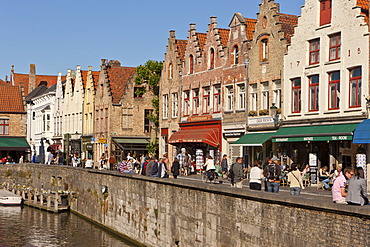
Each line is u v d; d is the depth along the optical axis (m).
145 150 71.44
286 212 19.20
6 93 91.31
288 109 41.00
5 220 44.84
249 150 46.25
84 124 79.56
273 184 26.12
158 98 66.44
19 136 90.19
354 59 35.34
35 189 55.56
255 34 45.06
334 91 37.25
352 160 35.53
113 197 38.72
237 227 22.33
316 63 38.41
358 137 33.03
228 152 49.25
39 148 95.75
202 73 53.09
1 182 68.38
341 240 16.61
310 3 38.97
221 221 23.58
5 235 38.09
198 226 25.72
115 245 34.06
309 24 39.06
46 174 58.91
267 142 43.97
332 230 16.98
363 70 34.72
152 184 31.47
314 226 17.78
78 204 47.91
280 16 43.03
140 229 33.28
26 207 54.16
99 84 74.50
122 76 73.88
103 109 72.94
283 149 41.94
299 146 40.31
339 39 36.84
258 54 44.72
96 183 42.81
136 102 71.75
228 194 22.97
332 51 37.38
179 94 57.16
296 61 40.25
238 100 47.62
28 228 40.91
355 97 35.53
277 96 42.78
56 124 90.75
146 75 65.88
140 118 71.94
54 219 45.38
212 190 24.00
